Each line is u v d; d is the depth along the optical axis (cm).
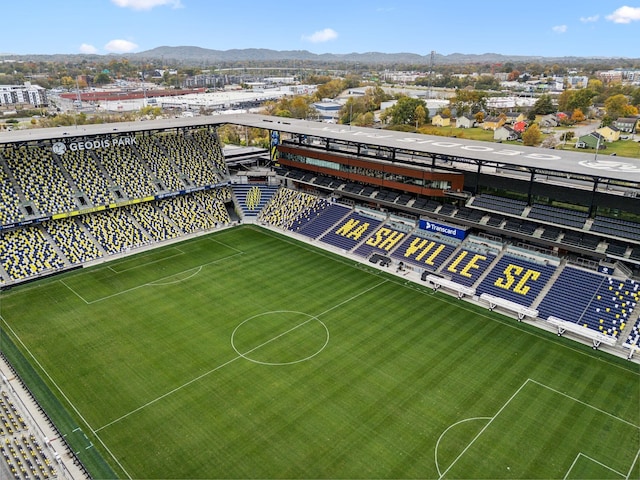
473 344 5528
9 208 7712
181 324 5884
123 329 5762
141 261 7750
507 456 3919
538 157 6906
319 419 4312
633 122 17412
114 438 4072
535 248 7175
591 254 6375
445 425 4256
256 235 8969
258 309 6275
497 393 4688
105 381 4809
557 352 5384
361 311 6253
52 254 7544
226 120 10156
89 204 8381
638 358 5281
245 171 10931
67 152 8838
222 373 4950
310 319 6038
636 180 5388
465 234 7669
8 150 8412
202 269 7481
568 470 3788
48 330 5728
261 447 3991
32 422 4241
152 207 9119
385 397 4612
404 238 8112
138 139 9744
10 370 4978
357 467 3800
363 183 9138
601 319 5822
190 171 9925
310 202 9681
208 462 3831
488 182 7400
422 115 19175
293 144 10231
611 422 4309
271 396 4612
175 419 4297
